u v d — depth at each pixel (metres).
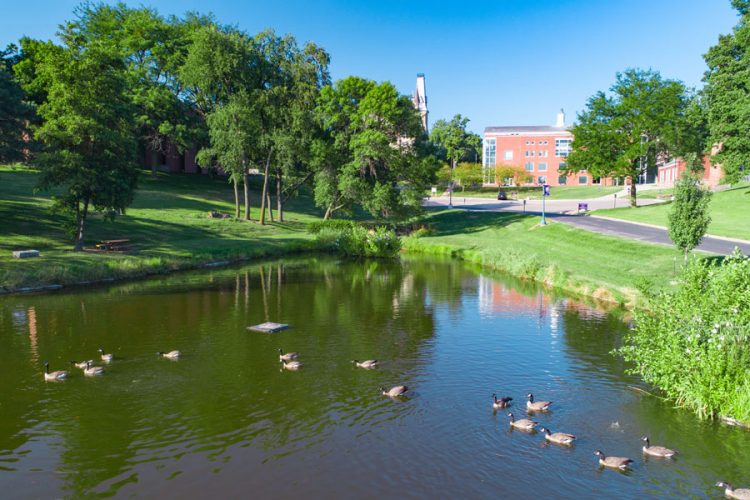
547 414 16.09
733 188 69.38
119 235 50.41
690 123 66.94
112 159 41.88
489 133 135.12
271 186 92.81
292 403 17.00
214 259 47.22
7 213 50.09
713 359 15.59
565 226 56.09
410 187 66.12
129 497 12.02
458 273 42.22
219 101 73.62
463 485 12.40
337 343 23.31
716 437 14.54
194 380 18.92
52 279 35.62
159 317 27.66
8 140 44.38
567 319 27.08
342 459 13.61
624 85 69.44
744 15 57.50
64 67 40.09
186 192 77.06
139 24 79.69
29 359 21.12
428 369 20.03
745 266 16.39
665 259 36.59
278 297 32.81
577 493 12.02
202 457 13.74
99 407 16.69
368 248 51.66
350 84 65.88
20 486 12.49
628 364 20.47
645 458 13.45
